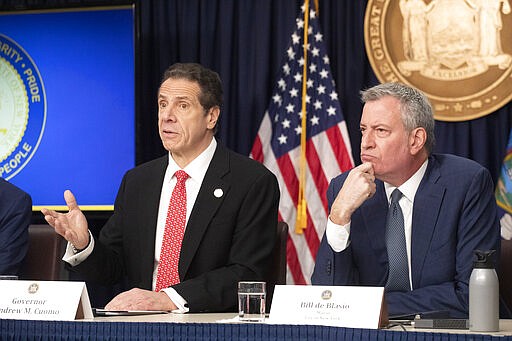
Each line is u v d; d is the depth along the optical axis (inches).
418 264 137.1
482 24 220.4
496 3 219.6
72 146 239.3
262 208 160.9
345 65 233.9
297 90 233.1
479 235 136.5
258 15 239.9
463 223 137.1
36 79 243.0
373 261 140.3
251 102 239.3
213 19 243.9
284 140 231.5
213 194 160.2
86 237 149.5
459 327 105.7
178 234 158.7
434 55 223.1
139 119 235.3
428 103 140.1
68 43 241.3
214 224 158.7
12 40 245.3
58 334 106.5
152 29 248.7
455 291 129.6
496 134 223.5
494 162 223.5
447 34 222.4
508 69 218.7
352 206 134.7
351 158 226.5
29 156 242.1
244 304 110.0
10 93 244.5
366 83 232.7
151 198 162.4
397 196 140.8
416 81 224.2
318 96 231.3
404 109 136.6
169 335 101.3
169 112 162.4
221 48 241.6
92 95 239.0
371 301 101.3
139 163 235.1
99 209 236.5
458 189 138.6
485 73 220.2
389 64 226.1
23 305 115.3
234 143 240.4
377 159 136.5
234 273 151.6
